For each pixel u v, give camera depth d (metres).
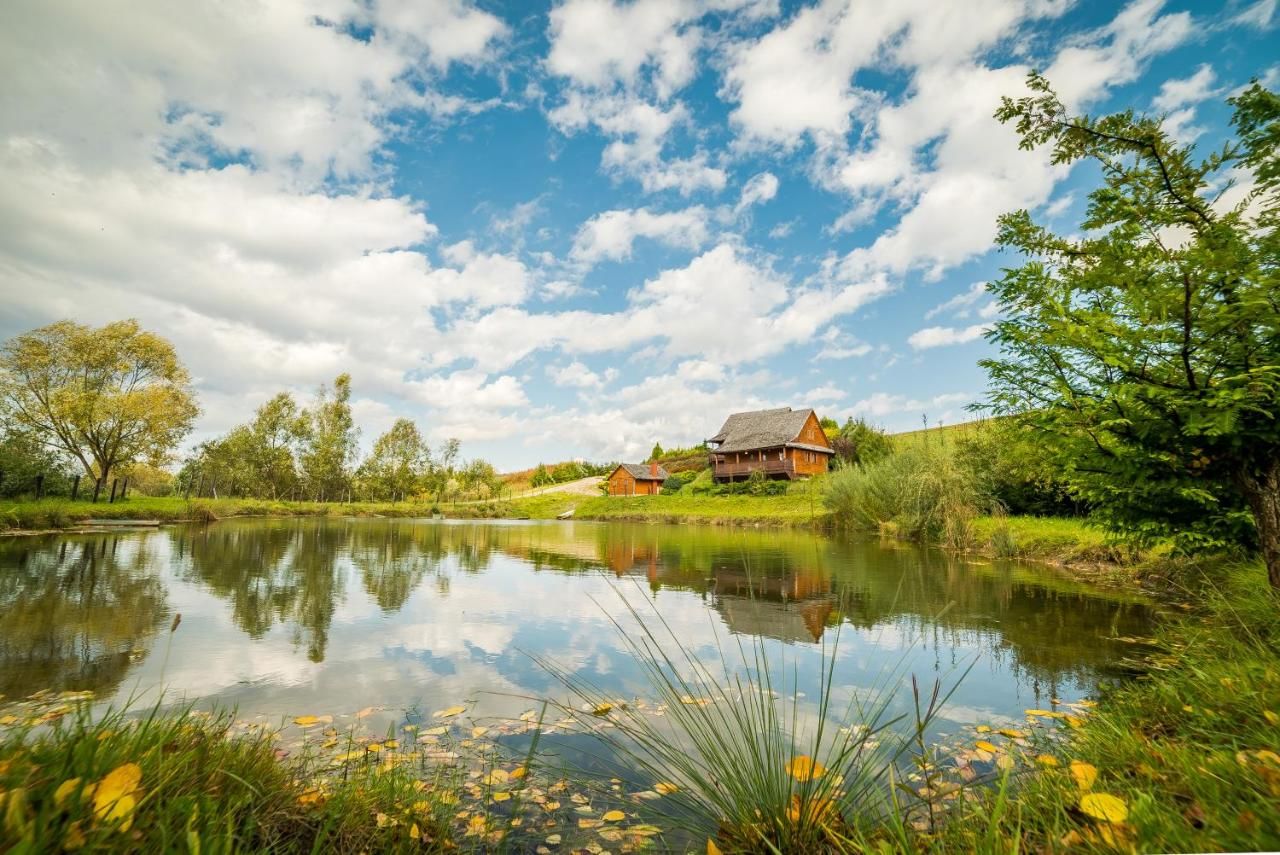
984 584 8.30
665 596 7.57
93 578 8.30
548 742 3.06
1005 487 16.52
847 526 19.17
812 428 44.22
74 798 1.35
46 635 5.18
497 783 2.58
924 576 9.21
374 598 7.41
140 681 3.99
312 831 1.92
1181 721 2.70
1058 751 2.66
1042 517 15.59
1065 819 1.84
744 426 45.78
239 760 2.09
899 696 3.73
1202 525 4.98
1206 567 6.71
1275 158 3.45
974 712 3.43
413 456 47.91
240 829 1.75
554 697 3.79
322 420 44.81
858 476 19.58
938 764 2.68
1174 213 3.79
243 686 3.96
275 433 41.97
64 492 25.39
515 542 16.66
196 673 4.20
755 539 17.52
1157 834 1.51
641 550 14.16
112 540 13.99
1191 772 1.89
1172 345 4.10
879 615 6.27
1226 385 3.73
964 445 17.66
